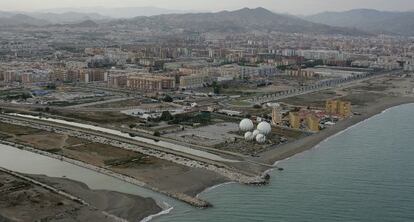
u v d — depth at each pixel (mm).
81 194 167875
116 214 152500
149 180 182875
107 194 168750
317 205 160500
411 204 161500
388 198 166750
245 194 170750
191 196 168000
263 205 160750
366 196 168750
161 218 150375
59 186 175000
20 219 145250
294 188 177000
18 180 179250
